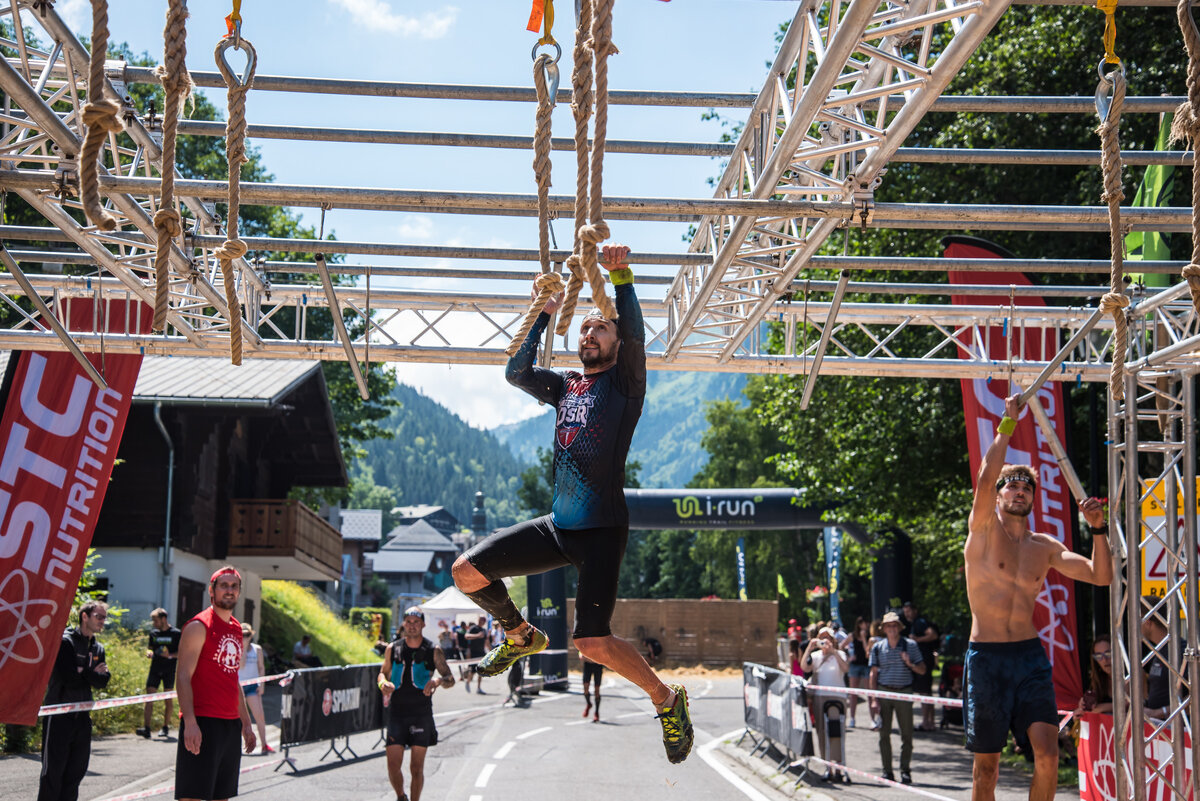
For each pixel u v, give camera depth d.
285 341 11.27
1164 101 7.86
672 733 3.93
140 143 8.27
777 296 9.95
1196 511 8.88
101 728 15.18
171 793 10.63
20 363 11.57
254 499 26.64
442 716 21.97
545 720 21.48
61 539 11.38
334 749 14.00
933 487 19.72
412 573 137.62
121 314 11.76
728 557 59.03
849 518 22.03
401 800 9.29
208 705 6.84
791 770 13.02
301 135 8.54
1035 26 15.78
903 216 7.75
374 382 39.09
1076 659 12.80
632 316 4.03
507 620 4.16
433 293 11.40
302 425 29.59
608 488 3.91
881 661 14.34
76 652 8.80
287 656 30.73
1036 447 12.79
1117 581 8.90
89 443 11.58
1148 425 14.81
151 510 22.95
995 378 11.45
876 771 13.49
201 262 9.99
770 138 7.71
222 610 7.05
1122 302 4.91
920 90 6.07
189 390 23.11
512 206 7.67
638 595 80.31
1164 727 8.69
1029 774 13.09
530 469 85.06
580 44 4.00
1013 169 16.50
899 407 18.30
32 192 7.89
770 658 43.91
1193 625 8.65
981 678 6.24
